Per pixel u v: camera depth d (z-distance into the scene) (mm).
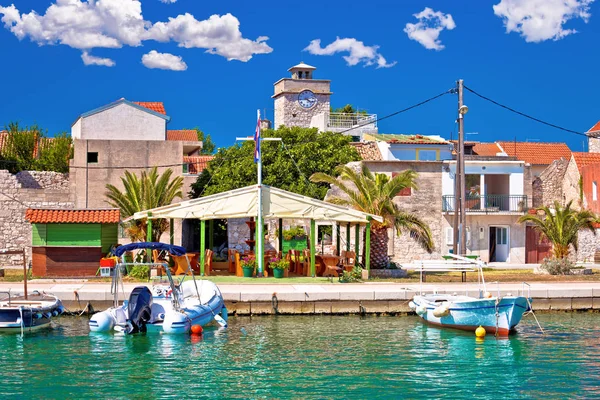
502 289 31188
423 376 20406
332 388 19156
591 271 40781
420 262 32344
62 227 35969
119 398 18172
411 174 38156
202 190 52750
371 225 37750
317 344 24219
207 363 21547
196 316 26047
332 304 29688
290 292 29562
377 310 29922
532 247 51906
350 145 58875
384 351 23312
